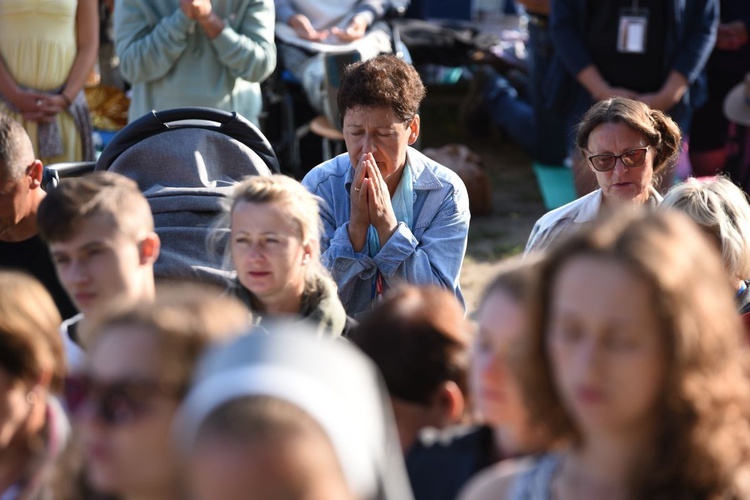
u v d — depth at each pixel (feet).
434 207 40.27
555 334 16.26
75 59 61.16
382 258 38.24
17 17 58.13
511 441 20.75
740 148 72.43
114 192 28.63
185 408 14.06
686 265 15.72
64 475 18.90
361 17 75.61
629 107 38.40
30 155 36.01
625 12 71.72
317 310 31.81
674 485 16.15
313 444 12.48
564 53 73.56
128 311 17.48
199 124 41.16
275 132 78.18
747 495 16.34
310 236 31.96
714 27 72.33
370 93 38.29
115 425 16.60
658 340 15.56
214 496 12.40
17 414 22.24
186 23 57.00
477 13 123.65
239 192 32.14
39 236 36.78
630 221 16.42
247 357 13.25
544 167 89.04
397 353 23.13
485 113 96.12
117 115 76.69
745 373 17.04
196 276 35.50
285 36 74.90
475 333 22.09
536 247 40.88
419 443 22.21
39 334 22.38
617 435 16.47
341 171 41.27
